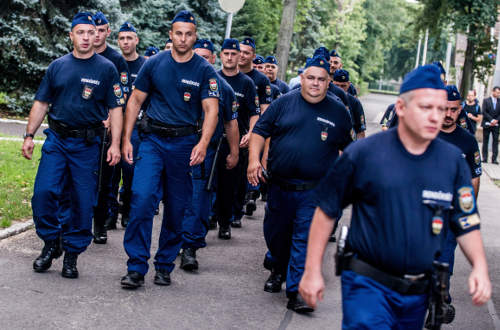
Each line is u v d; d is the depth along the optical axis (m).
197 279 6.02
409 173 3.05
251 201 9.49
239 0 10.82
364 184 3.09
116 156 5.68
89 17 5.59
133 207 5.37
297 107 5.35
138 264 5.41
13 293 5.09
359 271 3.11
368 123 34.12
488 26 27.44
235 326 4.89
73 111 5.55
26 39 16.78
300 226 5.32
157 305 5.16
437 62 6.25
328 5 39.88
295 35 35.41
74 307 4.93
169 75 5.46
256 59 10.42
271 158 5.46
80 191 5.59
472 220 3.09
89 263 6.12
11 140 12.84
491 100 19.55
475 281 3.01
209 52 7.56
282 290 5.96
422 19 29.34
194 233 6.29
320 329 4.99
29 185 9.22
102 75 5.62
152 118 5.52
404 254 3.04
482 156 19.86
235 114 6.60
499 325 5.56
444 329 5.33
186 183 5.60
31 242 6.64
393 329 3.17
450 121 5.24
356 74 49.47
